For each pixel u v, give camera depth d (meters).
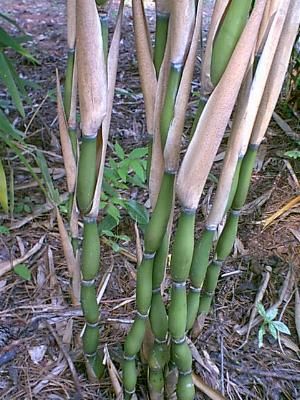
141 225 0.89
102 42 0.48
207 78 0.47
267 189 1.06
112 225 0.88
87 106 0.50
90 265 0.60
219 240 0.66
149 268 0.56
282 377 0.73
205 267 0.59
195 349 0.73
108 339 0.75
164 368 0.64
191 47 0.47
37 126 1.19
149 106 0.54
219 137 0.47
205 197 1.01
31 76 1.40
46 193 0.92
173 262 0.53
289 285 0.86
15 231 0.93
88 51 0.47
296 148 1.17
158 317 0.60
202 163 0.48
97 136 0.52
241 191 0.62
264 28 0.50
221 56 0.44
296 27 0.53
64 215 0.95
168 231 0.56
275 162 1.13
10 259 0.85
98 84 0.49
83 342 0.67
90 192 0.54
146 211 0.92
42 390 0.70
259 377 0.73
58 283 0.85
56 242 0.91
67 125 0.62
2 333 0.76
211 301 0.77
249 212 1.00
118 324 0.77
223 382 0.72
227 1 0.44
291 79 1.26
